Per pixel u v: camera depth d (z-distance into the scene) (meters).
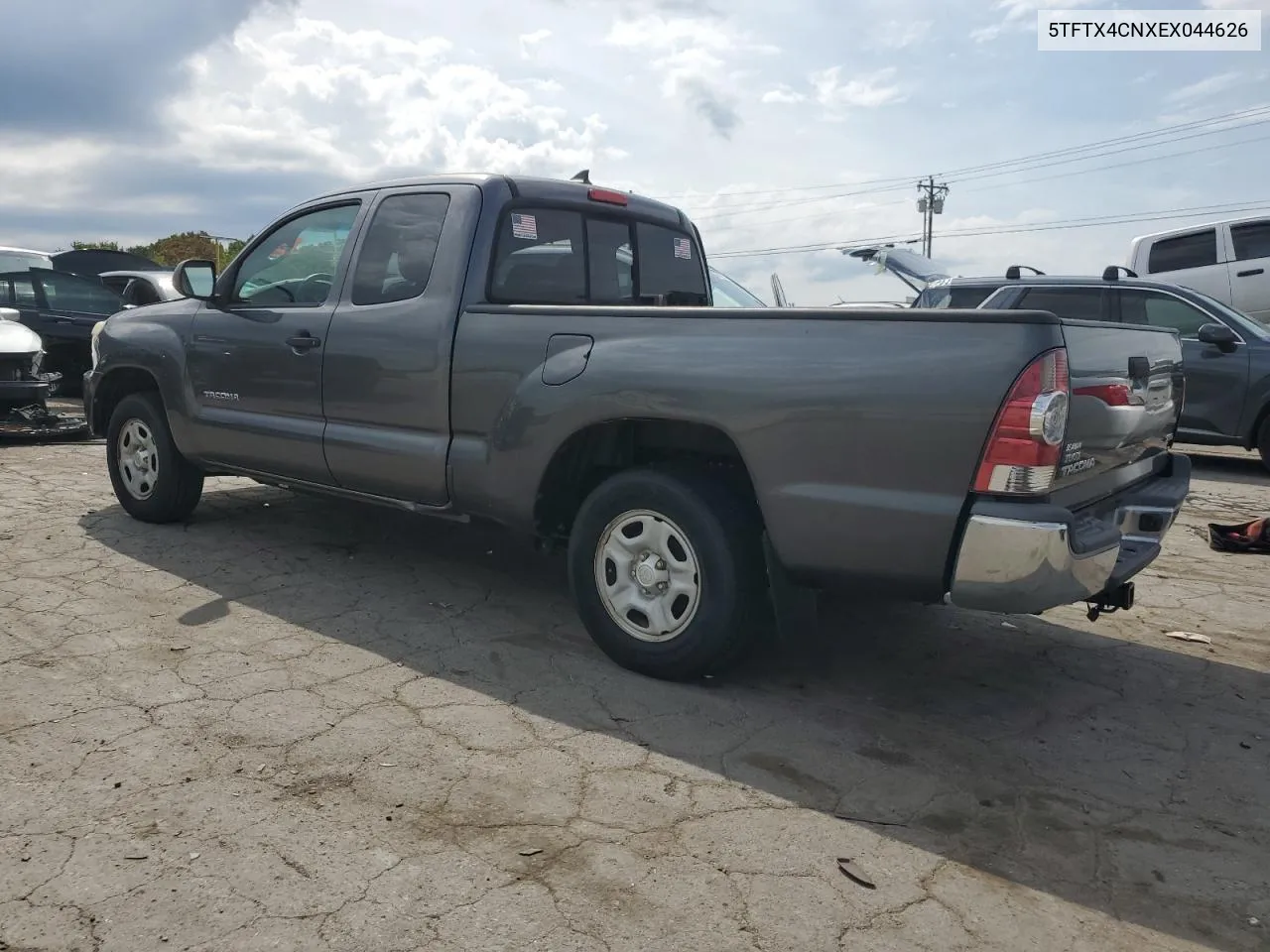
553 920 2.45
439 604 4.77
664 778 3.18
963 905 2.60
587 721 3.57
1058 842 2.94
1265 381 9.22
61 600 4.61
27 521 6.05
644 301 5.34
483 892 2.54
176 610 4.54
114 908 2.42
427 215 4.60
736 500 3.75
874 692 3.98
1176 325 9.75
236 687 3.72
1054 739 3.63
